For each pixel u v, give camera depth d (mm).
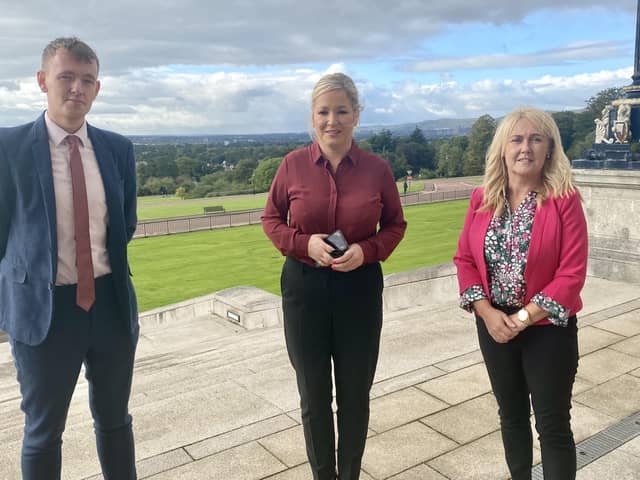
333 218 2291
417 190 63281
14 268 2127
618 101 6883
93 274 2191
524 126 2195
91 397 2400
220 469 2846
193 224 35125
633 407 3512
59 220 2123
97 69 2160
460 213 37938
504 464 2879
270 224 2410
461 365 4199
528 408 2416
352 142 2369
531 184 2270
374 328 2400
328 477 2502
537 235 2168
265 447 3051
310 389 2410
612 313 5426
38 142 2084
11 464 2908
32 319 2119
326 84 2217
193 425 3309
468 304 2359
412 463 2902
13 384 6340
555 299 2094
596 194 6930
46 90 2115
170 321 9766
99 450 2453
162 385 4371
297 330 2381
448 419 3363
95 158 2229
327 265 2217
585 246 2145
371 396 3688
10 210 2113
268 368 4262
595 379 3941
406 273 7645
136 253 25375
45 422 2221
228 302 8891
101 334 2268
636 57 6891
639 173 6363
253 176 83562
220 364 4871
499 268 2270
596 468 2826
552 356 2170
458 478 2768
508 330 2182
